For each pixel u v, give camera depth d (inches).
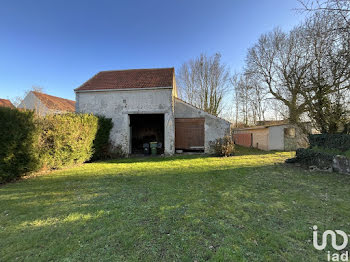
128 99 453.1
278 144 606.9
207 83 887.7
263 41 666.8
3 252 88.7
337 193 163.2
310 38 302.5
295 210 129.6
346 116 272.5
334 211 127.0
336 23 251.9
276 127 609.0
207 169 272.8
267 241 93.4
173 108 462.0
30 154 246.4
